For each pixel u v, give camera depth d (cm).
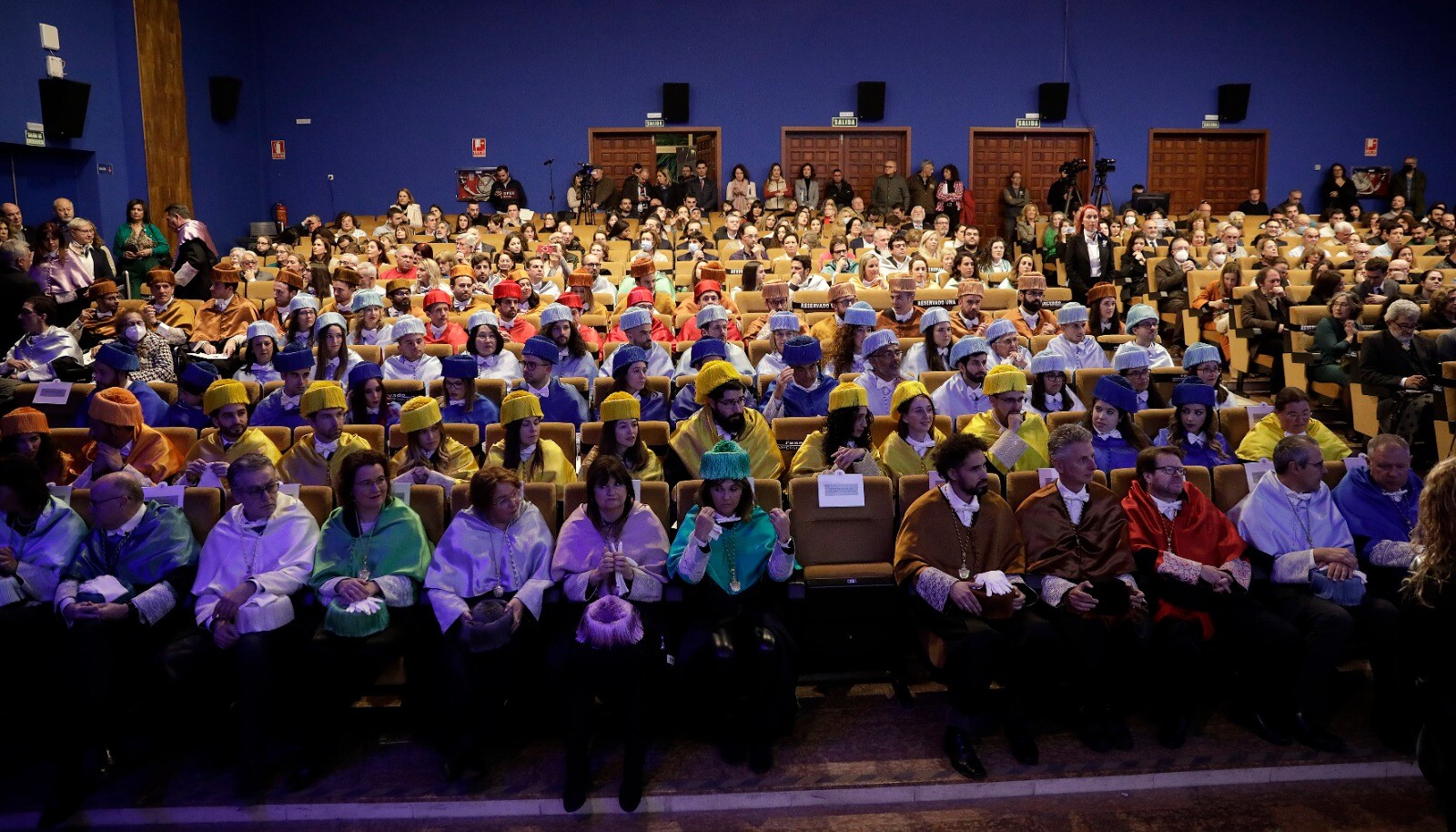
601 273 1129
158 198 1273
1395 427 697
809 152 1611
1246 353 879
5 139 1006
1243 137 1625
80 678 373
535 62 1573
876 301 870
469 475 488
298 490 432
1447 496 271
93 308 830
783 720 398
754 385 637
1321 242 1270
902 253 1134
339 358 654
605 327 862
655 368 705
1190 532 419
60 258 927
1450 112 1627
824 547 440
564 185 1598
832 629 427
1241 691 416
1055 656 398
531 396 497
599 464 409
